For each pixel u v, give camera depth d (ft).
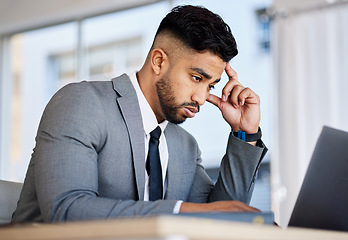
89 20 17.24
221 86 11.64
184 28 5.47
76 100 5.18
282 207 13.44
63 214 4.35
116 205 4.28
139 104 5.68
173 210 4.16
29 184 5.25
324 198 4.67
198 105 5.60
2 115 18.38
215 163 15.26
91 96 5.31
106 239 2.69
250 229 2.94
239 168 5.90
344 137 4.72
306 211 4.75
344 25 13.64
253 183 5.96
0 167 18.06
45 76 17.88
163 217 2.60
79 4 16.88
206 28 5.40
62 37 17.66
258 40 18.19
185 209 4.17
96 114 5.22
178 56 5.52
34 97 17.94
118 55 16.65
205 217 3.53
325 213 4.66
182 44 5.49
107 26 16.92
